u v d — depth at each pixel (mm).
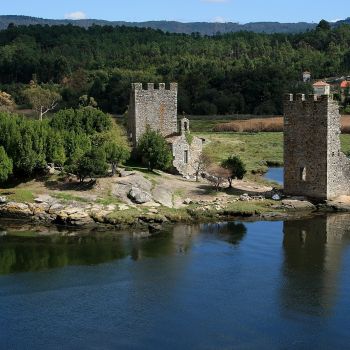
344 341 50969
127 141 123250
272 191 103438
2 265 70375
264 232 84312
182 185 105500
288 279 65750
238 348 49625
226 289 62781
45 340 51156
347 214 94375
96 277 66500
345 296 60750
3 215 90000
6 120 108688
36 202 90875
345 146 167875
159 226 86562
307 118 98125
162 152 110688
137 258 73188
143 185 98312
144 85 172875
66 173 102750
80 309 57562
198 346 49969
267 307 57938
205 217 90125
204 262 71562
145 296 60906
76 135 109875
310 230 85375
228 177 105250
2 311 57094
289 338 51438
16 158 100500
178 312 56812
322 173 97250
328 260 72250
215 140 187750
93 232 84312
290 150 101000
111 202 91500
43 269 69125
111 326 53812
